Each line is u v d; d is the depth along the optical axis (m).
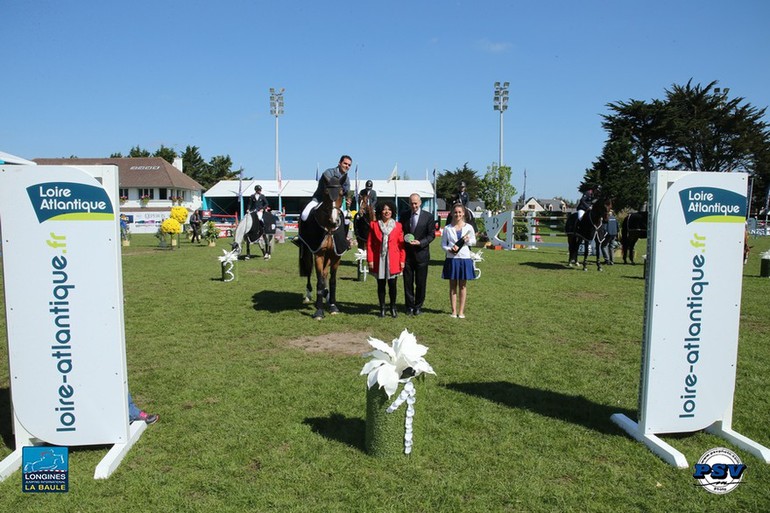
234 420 4.09
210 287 10.70
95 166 3.48
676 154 53.38
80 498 3.04
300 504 2.96
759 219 51.34
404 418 3.44
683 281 3.69
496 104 32.62
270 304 8.88
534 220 24.00
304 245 8.34
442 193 67.19
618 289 10.94
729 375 3.83
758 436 3.95
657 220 3.61
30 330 3.46
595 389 4.90
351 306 8.81
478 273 11.22
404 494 3.06
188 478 3.24
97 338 3.51
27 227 3.40
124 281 11.45
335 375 5.19
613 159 49.59
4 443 3.73
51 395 3.51
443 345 6.40
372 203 10.95
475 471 3.34
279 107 36.00
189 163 70.69
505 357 5.90
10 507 2.96
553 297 9.89
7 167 3.35
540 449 3.66
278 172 36.16
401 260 7.76
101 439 3.56
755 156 51.16
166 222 20.75
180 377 5.11
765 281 12.41
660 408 3.76
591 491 3.13
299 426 3.97
